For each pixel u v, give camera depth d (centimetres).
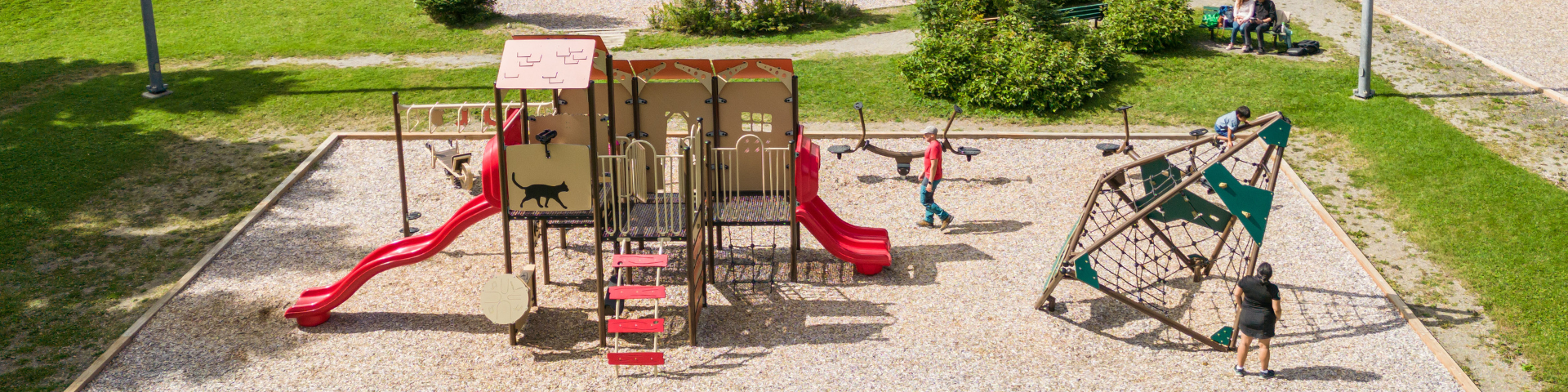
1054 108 1650
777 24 2192
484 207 987
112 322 991
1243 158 1441
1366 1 1602
